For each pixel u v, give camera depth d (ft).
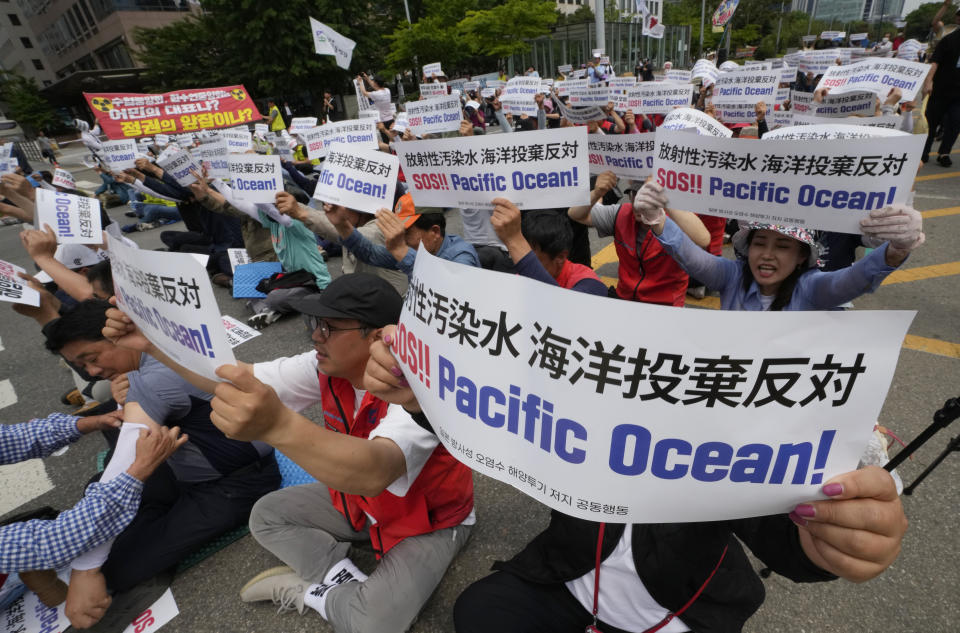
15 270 8.95
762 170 4.80
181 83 92.38
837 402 2.32
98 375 6.35
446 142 6.24
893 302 11.99
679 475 2.57
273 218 12.50
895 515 2.40
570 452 2.70
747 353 2.28
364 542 6.70
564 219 7.26
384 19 96.68
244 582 6.63
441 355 3.11
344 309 4.84
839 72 12.34
